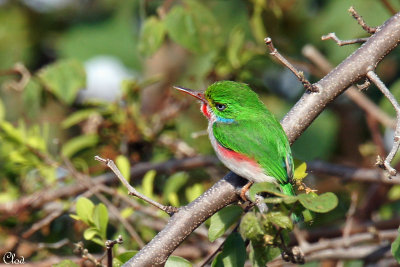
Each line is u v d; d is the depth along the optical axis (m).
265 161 7.85
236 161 7.97
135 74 13.89
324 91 7.70
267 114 8.50
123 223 9.38
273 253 6.58
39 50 13.87
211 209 7.20
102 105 11.31
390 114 11.24
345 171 10.70
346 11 12.07
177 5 10.85
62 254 10.80
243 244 6.96
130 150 11.45
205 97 8.84
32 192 11.26
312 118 7.82
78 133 13.29
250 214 6.34
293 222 6.74
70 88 11.21
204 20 10.86
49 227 10.78
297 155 11.82
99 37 13.87
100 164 11.27
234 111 8.50
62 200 11.02
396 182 10.45
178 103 11.41
